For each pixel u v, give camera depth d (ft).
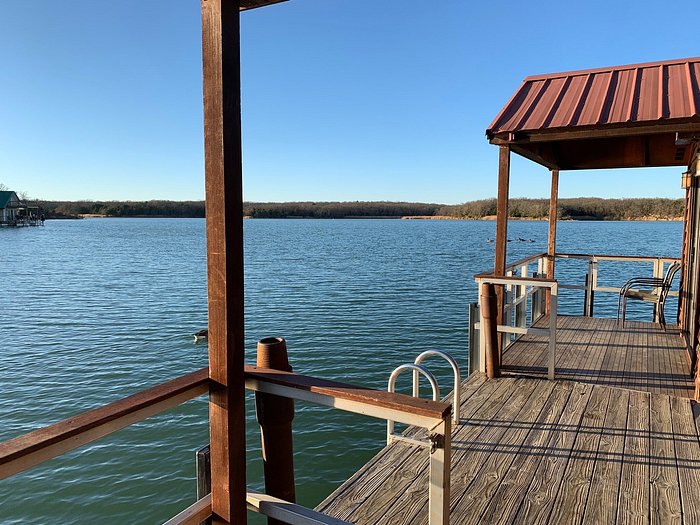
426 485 8.86
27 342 37.50
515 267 17.66
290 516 5.60
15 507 17.25
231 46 5.08
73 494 17.93
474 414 11.95
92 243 166.50
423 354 11.30
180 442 21.49
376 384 26.99
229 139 5.11
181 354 34.04
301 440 20.63
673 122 12.21
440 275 75.72
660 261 22.63
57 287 67.26
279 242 166.81
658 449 10.12
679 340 19.03
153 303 54.54
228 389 5.37
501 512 7.97
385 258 105.29
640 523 7.63
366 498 8.44
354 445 20.20
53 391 27.40
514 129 13.79
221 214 5.16
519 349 17.70
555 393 13.30
